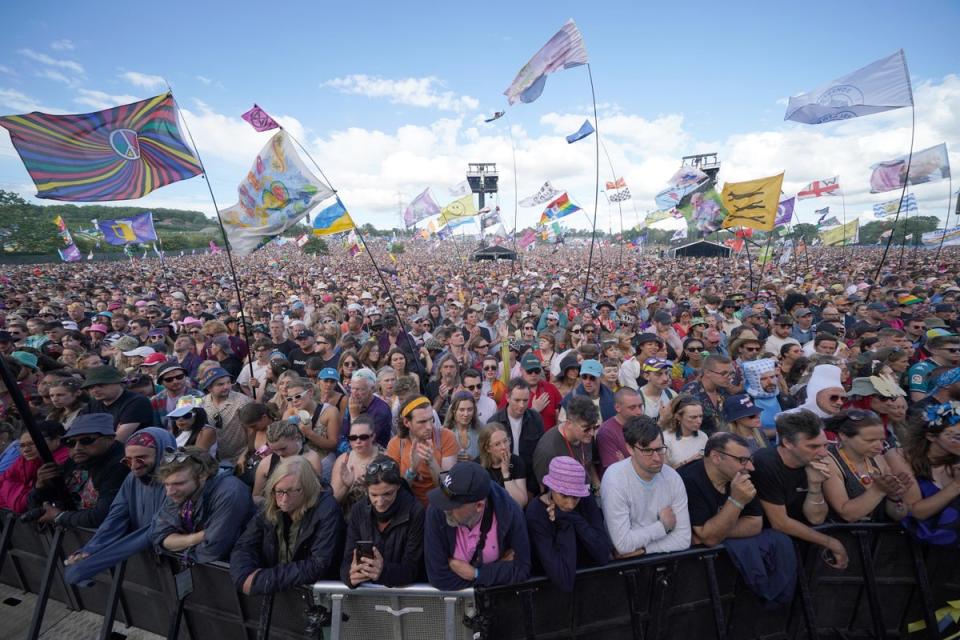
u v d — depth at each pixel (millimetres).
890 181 14992
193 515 3178
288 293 20391
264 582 2805
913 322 7840
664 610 3002
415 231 84125
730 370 4633
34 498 3631
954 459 2996
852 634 3242
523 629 2891
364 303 16234
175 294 14883
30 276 32562
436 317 12781
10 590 4230
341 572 2840
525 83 10062
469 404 4324
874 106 9125
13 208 57750
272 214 6348
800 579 3102
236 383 7172
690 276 25938
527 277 26391
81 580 3057
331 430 4719
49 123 4664
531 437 4613
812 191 21891
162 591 3430
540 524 2875
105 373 4629
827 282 21391
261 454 4000
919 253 52250
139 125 4980
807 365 5625
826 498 3160
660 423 4098
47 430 3998
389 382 5656
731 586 3117
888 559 3199
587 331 7762
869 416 3123
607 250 92688
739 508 2854
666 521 3014
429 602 2805
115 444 3785
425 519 2826
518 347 7664
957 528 2994
